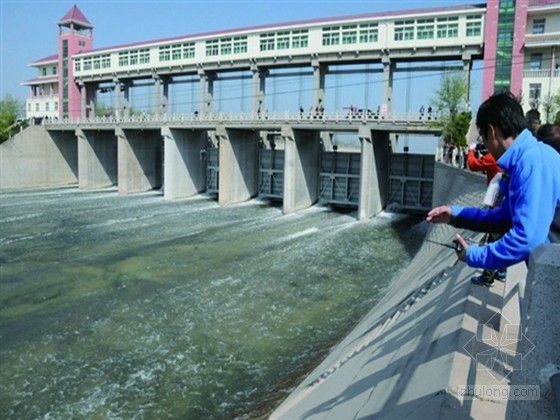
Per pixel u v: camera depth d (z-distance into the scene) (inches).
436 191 1194.0
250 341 658.8
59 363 599.8
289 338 666.8
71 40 2645.2
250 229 1366.9
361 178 1440.7
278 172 1838.1
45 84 3211.1
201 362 599.5
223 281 920.3
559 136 173.0
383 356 314.0
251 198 1872.5
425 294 439.5
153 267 1010.1
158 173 2240.4
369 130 1412.4
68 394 531.2
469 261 112.0
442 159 1286.9
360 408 242.8
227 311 768.3
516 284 230.7
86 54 2541.8
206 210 1672.0
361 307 776.9
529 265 89.4
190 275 956.0
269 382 542.3
